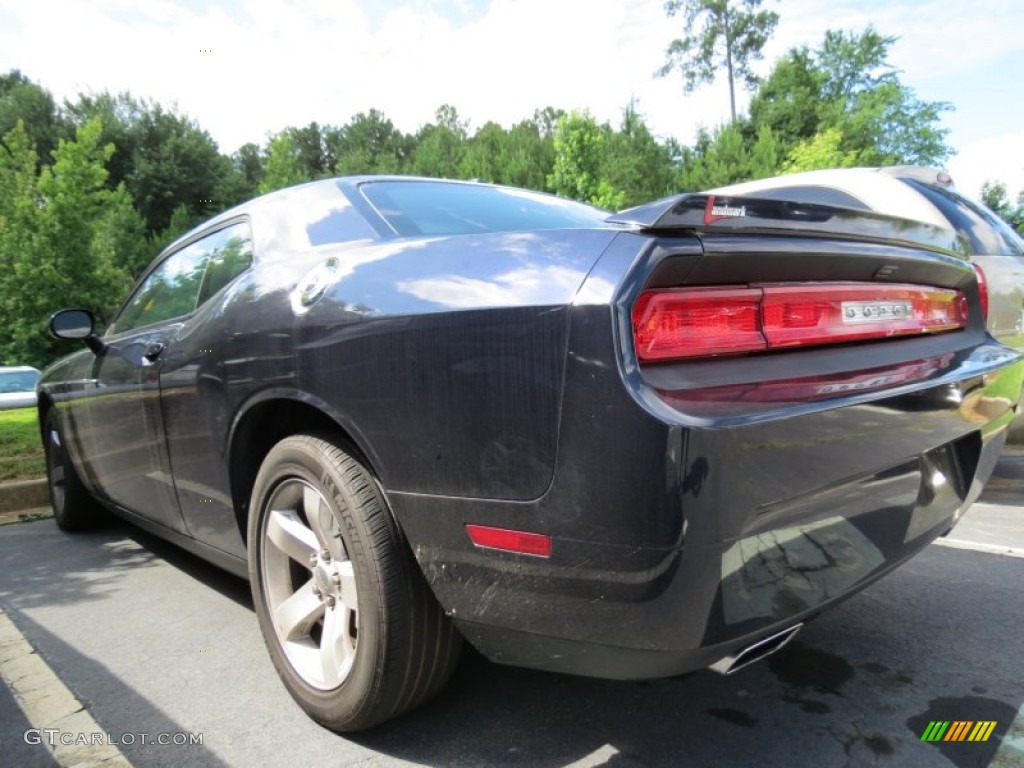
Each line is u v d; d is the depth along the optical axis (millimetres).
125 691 2336
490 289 1615
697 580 1387
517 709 2146
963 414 1974
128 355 3082
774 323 1634
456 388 1623
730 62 48062
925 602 2926
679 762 1878
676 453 1334
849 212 1771
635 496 1366
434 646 1880
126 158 51500
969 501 2205
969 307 2357
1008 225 5309
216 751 1980
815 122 42406
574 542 1456
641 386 1384
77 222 22047
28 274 21375
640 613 1424
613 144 38219
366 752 1953
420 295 1743
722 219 1502
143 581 3426
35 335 21656
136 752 1982
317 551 2072
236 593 3225
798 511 1544
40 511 5090
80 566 3705
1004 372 2178
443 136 58688
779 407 1473
